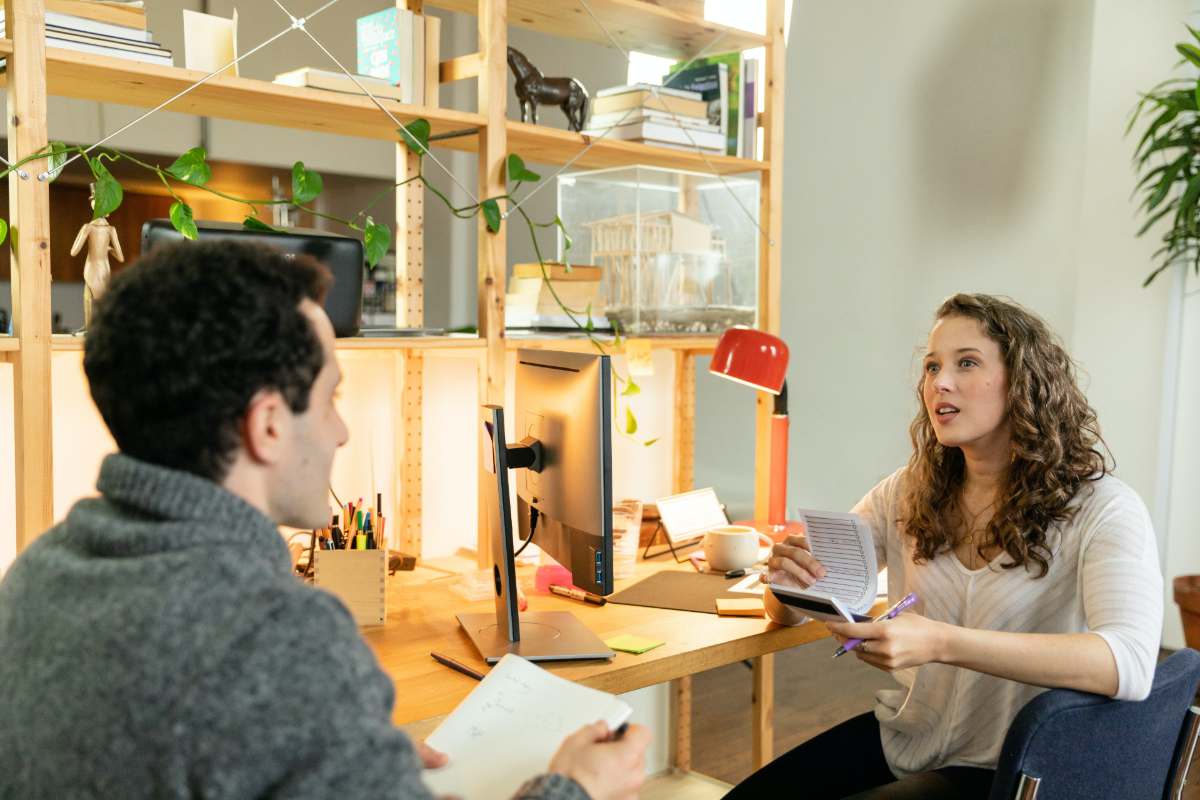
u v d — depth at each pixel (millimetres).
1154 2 3598
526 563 2271
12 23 1579
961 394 1623
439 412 2354
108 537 774
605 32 2512
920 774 1601
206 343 793
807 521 1810
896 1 4062
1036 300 3760
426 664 1611
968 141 3896
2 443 1810
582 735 1009
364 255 1935
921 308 4090
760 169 2648
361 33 2146
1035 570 1592
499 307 2152
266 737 687
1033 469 1587
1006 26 3758
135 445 815
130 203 4312
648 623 1834
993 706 1611
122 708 694
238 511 797
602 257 2506
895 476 1890
